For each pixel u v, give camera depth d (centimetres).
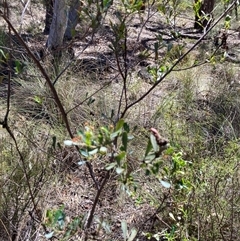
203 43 655
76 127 398
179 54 249
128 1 200
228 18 250
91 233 252
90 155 153
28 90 437
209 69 560
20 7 812
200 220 273
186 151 319
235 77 554
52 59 511
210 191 279
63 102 425
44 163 327
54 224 188
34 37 654
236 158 322
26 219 279
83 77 512
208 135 392
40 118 422
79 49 614
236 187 289
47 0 747
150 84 511
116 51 224
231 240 255
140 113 438
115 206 309
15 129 379
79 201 316
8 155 322
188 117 437
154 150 146
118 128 149
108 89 475
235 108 459
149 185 308
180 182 232
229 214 275
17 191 293
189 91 484
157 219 290
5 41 570
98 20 201
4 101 431
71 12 651
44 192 303
